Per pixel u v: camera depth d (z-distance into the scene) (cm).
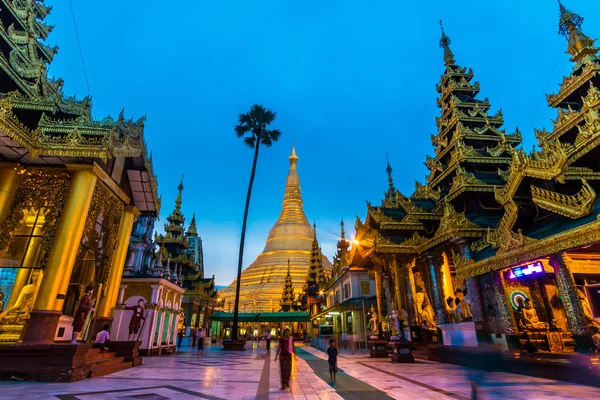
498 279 1647
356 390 1052
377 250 2539
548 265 1628
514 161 1595
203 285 5209
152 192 2167
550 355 1289
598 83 2142
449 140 3017
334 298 5041
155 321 2705
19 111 1588
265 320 5525
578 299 1284
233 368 1744
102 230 1898
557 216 1414
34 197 1585
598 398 868
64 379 1183
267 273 9300
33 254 1695
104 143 1517
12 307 1644
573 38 2280
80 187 1552
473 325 1742
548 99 2384
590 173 1606
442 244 2341
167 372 1522
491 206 2423
